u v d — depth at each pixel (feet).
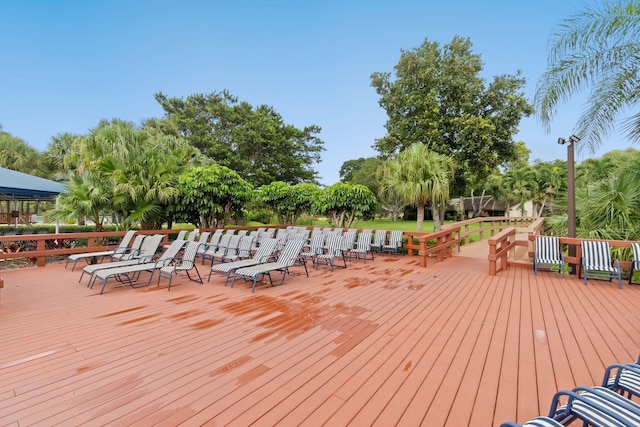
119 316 13.58
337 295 16.97
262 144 72.95
